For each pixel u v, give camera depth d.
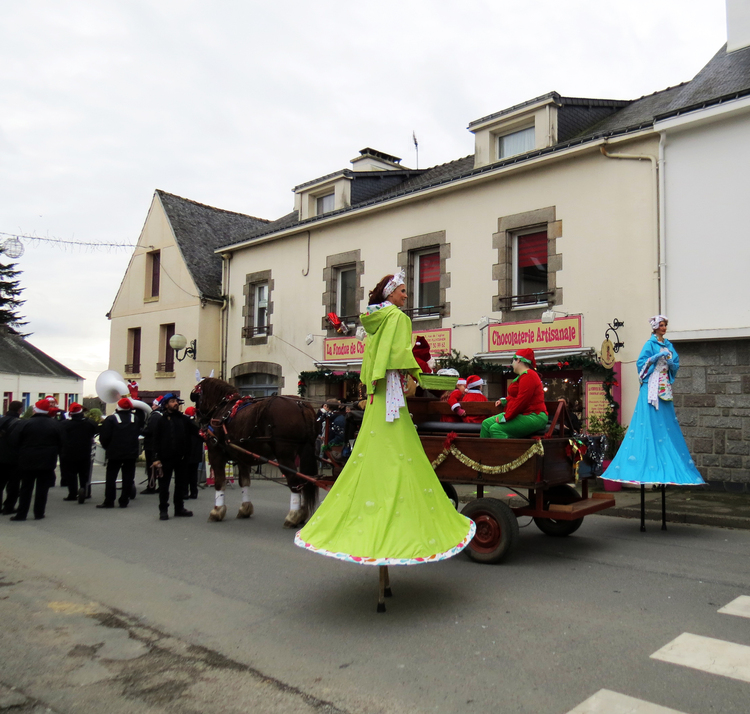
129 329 23.91
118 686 3.62
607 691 3.39
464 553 6.51
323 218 17.27
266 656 3.99
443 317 14.58
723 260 10.45
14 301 37.91
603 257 11.95
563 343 12.35
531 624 4.43
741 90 10.08
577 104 14.12
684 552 6.57
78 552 6.93
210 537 7.68
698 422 10.59
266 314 19.42
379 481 4.47
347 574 5.88
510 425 6.39
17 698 3.49
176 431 9.09
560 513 6.18
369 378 4.71
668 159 11.11
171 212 22.88
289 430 8.12
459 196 14.44
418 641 4.15
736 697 3.32
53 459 9.23
